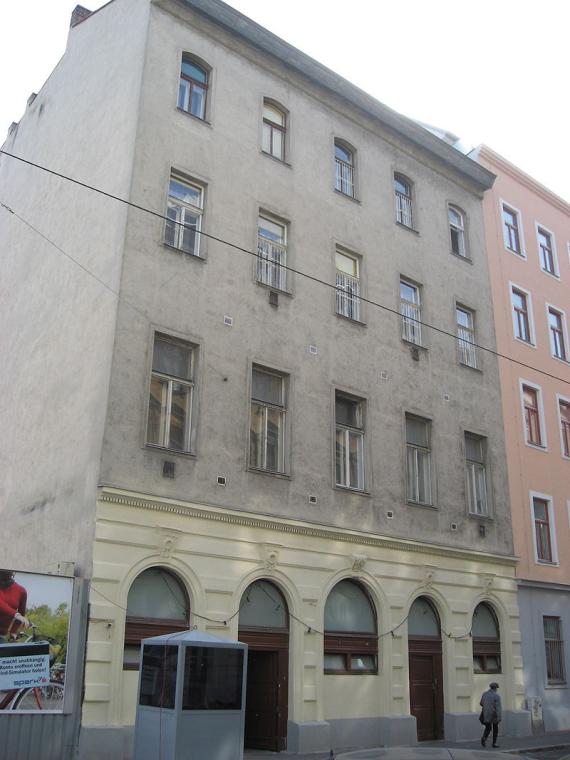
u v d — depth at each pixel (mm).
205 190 19078
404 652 19922
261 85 21344
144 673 12352
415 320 23891
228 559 16891
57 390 18297
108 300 16906
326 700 18062
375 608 19828
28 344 21094
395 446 21500
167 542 15812
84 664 14172
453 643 21297
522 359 27531
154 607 15750
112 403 15758
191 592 16141
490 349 26234
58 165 22500
